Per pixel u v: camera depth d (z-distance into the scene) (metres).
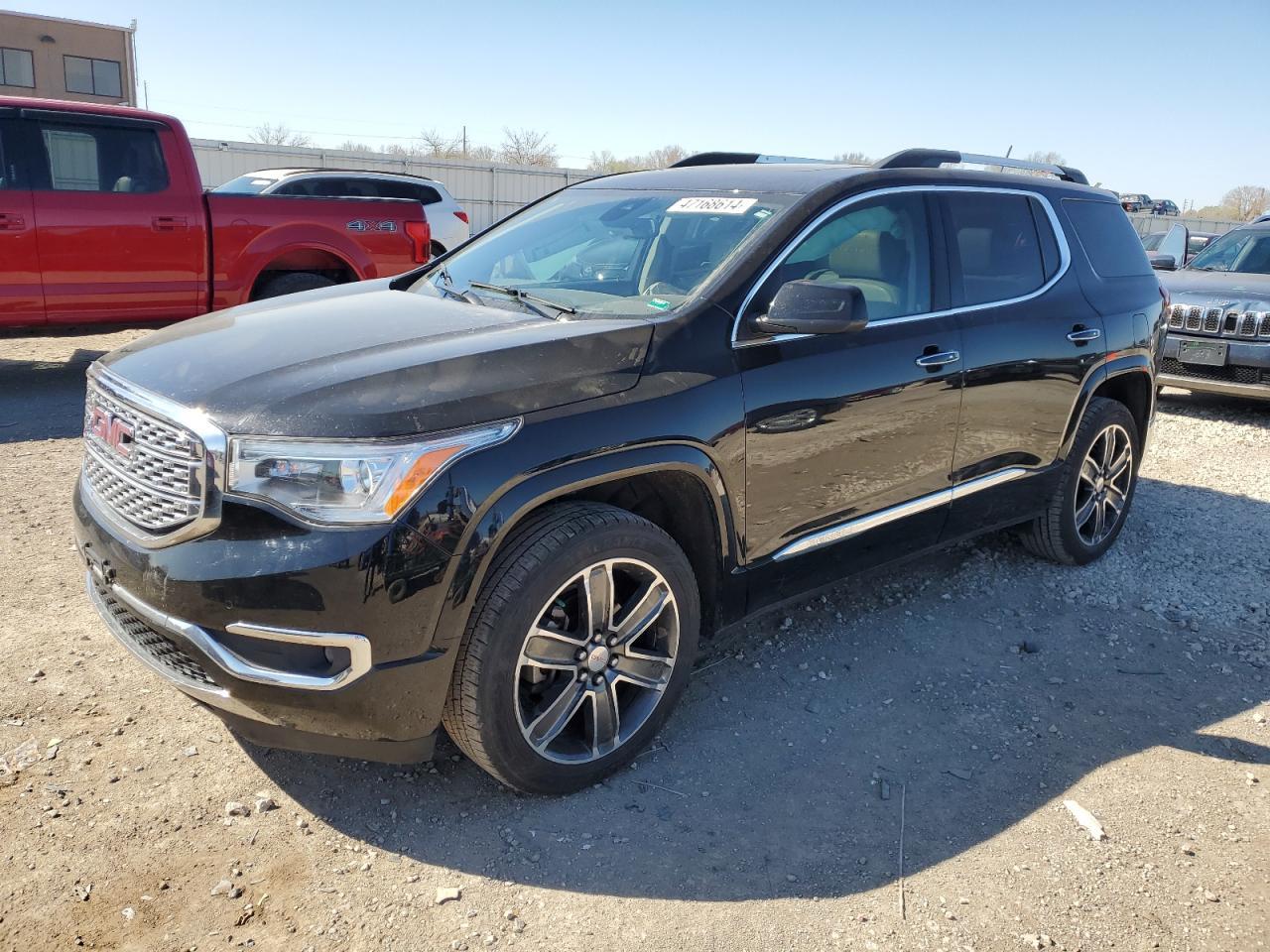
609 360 2.83
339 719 2.50
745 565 3.25
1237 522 5.62
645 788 2.96
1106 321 4.56
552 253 3.82
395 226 8.36
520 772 2.75
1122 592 4.58
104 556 2.71
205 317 3.50
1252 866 2.73
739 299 3.15
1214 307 8.17
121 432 2.71
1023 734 3.37
